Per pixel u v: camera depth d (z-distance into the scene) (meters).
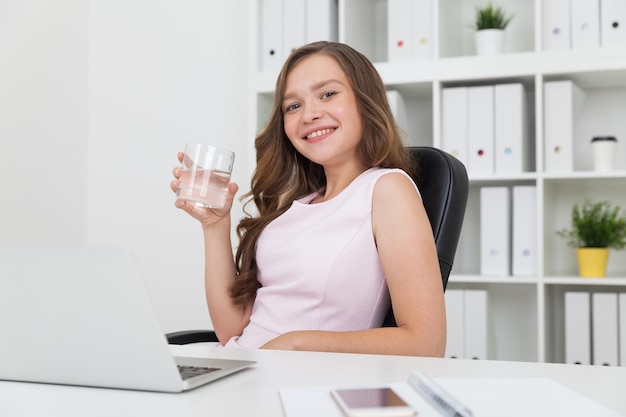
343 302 1.41
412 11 2.67
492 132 2.59
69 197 3.28
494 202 2.59
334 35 2.83
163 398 0.71
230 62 3.20
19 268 0.76
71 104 3.30
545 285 2.52
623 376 0.78
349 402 0.62
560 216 2.78
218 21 3.21
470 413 0.58
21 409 0.67
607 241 2.52
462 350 2.57
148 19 3.32
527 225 2.54
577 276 2.51
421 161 1.55
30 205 3.07
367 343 1.21
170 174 3.27
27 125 3.06
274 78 2.76
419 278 1.30
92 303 0.74
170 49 3.29
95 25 3.40
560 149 2.52
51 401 0.70
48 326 0.77
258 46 2.81
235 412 0.64
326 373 0.81
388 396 0.64
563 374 0.79
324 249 1.42
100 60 3.38
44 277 0.76
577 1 2.49
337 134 1.52
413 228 1.33
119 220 3.34
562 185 2.78
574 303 2.50
